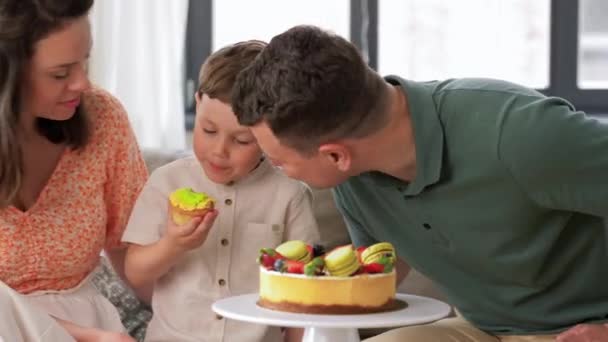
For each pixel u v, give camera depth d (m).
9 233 2.22
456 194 2.01
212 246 2.32
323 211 2.96
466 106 1.99
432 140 1.98
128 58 3.99
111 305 2.41
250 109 1.90
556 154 1.89
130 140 2.40
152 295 2.45
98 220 2.32
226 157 2.21
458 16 4.29
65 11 2.06
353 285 1.91
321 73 1.84
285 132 1.88
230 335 2.28
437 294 2.86
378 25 4.32
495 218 2.00
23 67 2.10
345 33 4.34
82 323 2.30
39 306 2.25
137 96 4.01
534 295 2.10
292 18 4.36
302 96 1.84
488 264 2.07
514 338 2.14
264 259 1.99
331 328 1.97
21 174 2.20
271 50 1.89
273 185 2.35
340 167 1.95
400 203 2.08
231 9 4.37
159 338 2.29
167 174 2.36
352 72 1.87
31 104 2.16
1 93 2.10
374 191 2.12
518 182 1.94
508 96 1.98
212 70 2.17
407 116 2.00
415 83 2.05
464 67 4.31
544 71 4.36
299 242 2.06
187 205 2.15
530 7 4.30
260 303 1.99
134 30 3.99
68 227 2.28
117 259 2.49
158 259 2.20
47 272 2.29
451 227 2.04
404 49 4.32
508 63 4.31
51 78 2.11
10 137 2.13
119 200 2.39
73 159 2.31
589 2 4.39
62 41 2.08
